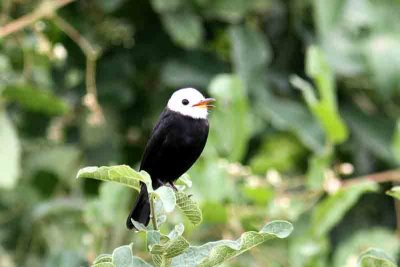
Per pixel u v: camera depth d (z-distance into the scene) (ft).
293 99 40.45
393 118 40.34
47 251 42.78
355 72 38.47
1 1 40.93
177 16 38.32
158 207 21.44
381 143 39.50
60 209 39.37
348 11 39.04
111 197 35.45
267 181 36.35
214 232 35.73
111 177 19.29
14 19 41.39
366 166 40.81
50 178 44.16
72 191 44.47
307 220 37.19
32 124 42.55
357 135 39.75
